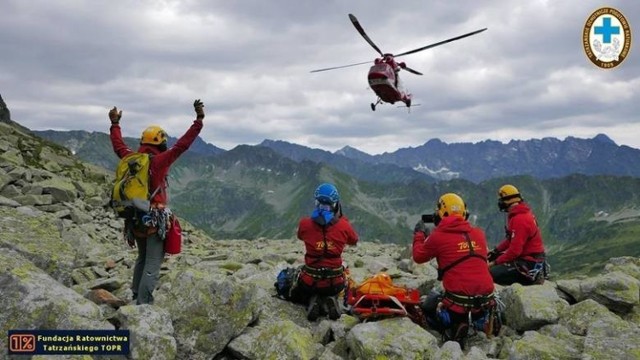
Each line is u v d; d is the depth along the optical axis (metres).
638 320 8.95
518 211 11.01
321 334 8.05
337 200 9.06
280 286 9.38
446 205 8.73
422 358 6.91
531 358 6.89
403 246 22.56
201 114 7.86
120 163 7.97
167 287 9.04
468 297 8.03
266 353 6.84
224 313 7.47
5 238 9.09
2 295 6.39
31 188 20.56
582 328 7.93
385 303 8.42
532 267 10.92
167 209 7.88
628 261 13.66
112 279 9.55
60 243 9.98
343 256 16.69
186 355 7.14
